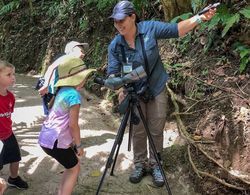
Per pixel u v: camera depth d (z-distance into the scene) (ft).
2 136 10.07
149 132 10.04
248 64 12.09
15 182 10.84
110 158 10.21
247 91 11.50
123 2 9.59
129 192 10.71
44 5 25.98
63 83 9.12
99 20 20.02
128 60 9.97
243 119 10.87
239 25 13.06
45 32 24.57
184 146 11.95
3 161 10.21
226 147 10.89
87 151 12.69
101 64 18.25
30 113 15.97
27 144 13.28
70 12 22.80
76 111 9.08
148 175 11.34
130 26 9.64
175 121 13.42
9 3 27.48
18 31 26.37
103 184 11.06
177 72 13.80
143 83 10.20
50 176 11.52
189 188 10.78
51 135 9.21
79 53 10.50
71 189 9.72
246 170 10.29
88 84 18.06
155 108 10.65
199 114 12.19
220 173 10.53
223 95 11.85
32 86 20.42
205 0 14.14
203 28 13.57
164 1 14.92
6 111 10.08
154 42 9.95
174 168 11.50
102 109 16.15
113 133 14.01
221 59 12.88
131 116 10.07
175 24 9.93
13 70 10.01
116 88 9.74
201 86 12.66
